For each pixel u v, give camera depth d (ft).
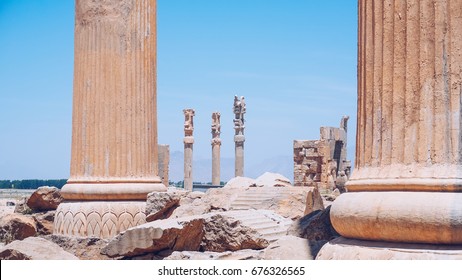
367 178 21.84
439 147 20.57
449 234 19.58
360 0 23.77
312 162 126.93
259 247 37.65
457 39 20.75
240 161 168.66
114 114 44.65
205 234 38.55
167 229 36.11
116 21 45.14
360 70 23.38
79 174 44.65
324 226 32.32
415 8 21.34
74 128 45.50
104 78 44.86
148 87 45.96
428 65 20.99
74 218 43.19
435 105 20.79
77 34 46.16
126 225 43.09
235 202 48.93
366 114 22.65
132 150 44.73
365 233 21.21
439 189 20.10
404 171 20.89
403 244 20.48
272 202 49.06
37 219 54.95
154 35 47.01
